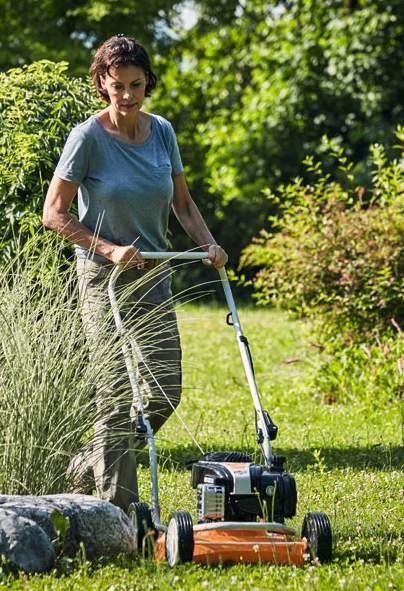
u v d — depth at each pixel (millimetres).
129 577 8469
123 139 10461
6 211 13633
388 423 17062
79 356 10109
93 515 9062
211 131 50125
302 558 8867
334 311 19688
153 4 46656
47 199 10430
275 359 26234
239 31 51875
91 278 10398
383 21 44125
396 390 18750
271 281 20219
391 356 19172
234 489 8820
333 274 19578
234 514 8969
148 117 10695
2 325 10219
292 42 47656
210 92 51906
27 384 9977
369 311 19703
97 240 10086
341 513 10898
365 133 45438
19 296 10547
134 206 10406
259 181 49125
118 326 9766
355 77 45406
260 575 8477
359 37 44812
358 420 17531
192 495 11742
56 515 8609
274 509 8953
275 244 20281
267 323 35750
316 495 11656
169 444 15289
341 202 20141
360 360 19781
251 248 20609
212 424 17219
